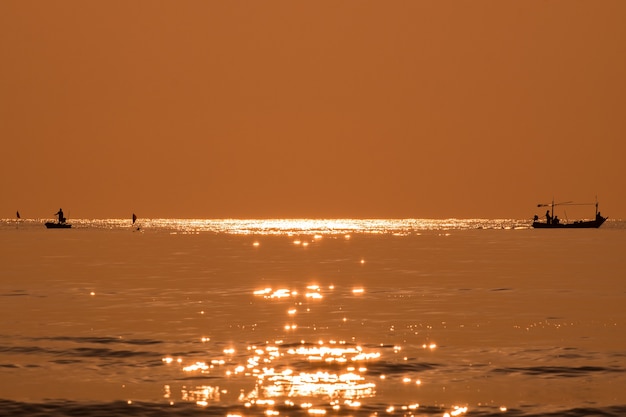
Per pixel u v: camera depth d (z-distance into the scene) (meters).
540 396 122.88
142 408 116.75
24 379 132.88
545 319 198.62
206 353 153.50
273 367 141.00
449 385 129.00
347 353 153.12
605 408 116.81
